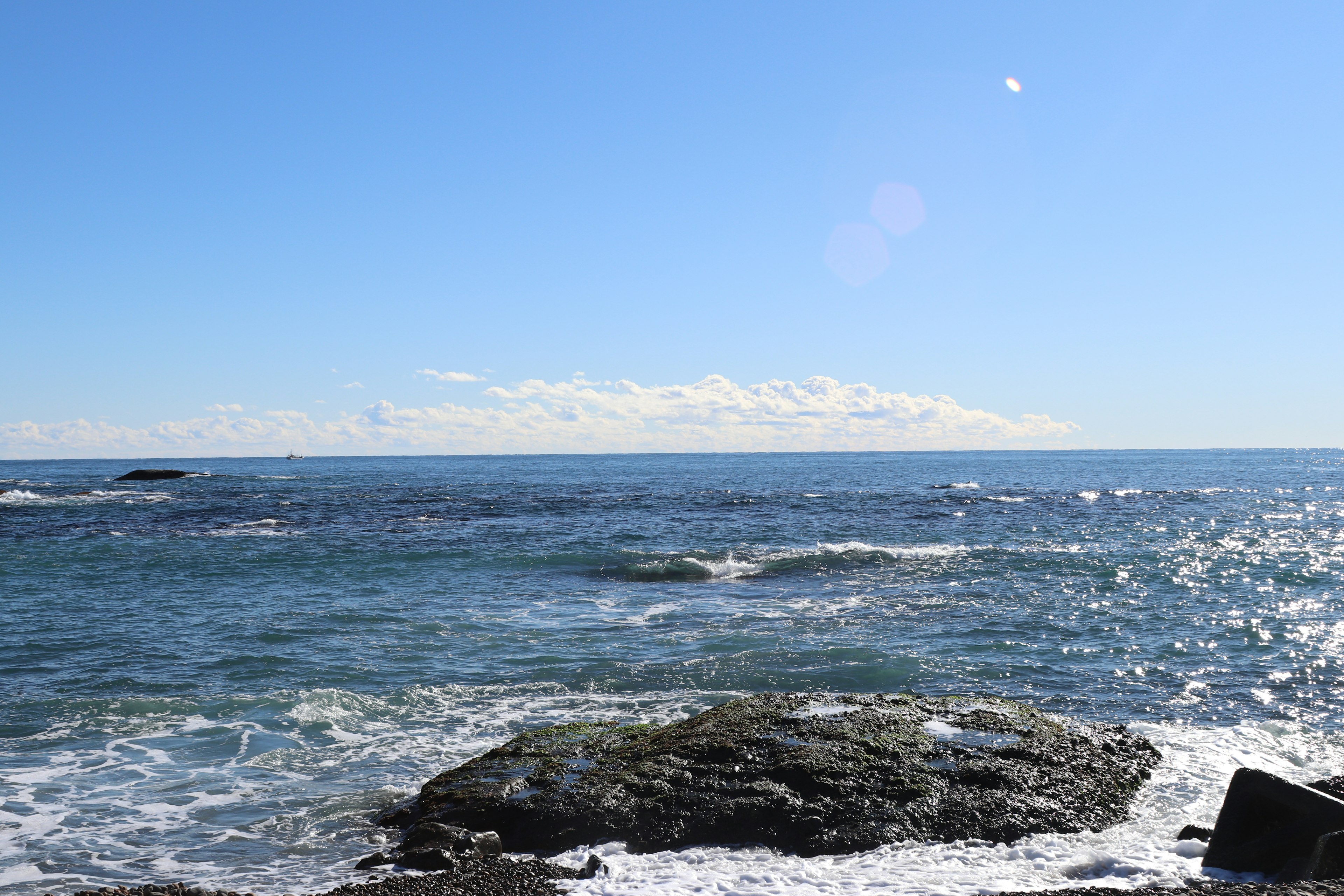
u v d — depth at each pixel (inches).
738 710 415.5
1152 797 350.3
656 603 825.5
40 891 286.2
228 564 1077.1
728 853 309.9
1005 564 1042.1
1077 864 286.8
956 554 1132.5
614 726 433.1
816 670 575.5
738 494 2546.8
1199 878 271.7
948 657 607.8
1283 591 864.3
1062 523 1566.2
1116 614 752.3
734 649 629.3
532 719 482.0
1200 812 335.3
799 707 416.8
